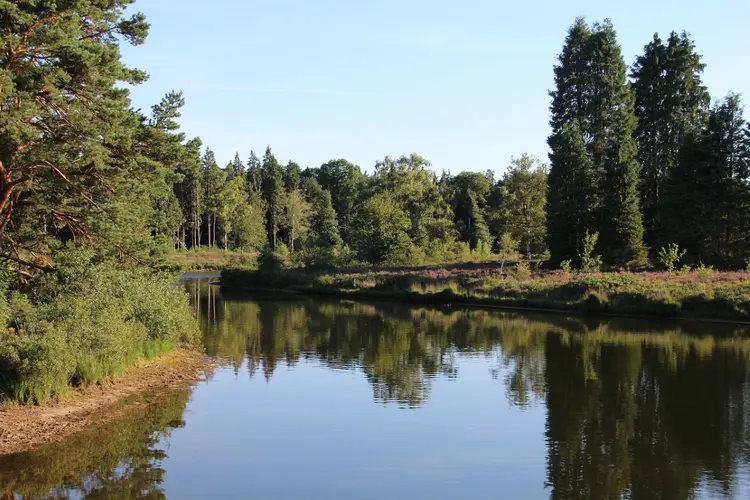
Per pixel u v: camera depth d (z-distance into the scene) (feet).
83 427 44.57
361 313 125.80
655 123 179.63
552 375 66.28
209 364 70.74
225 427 47.01
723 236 149.28
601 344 85.92
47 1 50.42
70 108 53.31
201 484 35.68
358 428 47.32
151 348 66.13
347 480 36.78
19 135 49.47
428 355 78.48
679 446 43.01
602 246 160.15
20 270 61.36
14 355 45.24
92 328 53.47
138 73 62.23
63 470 36.86
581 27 197.98
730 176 147.43
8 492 33.40
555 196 165.68
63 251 58.90
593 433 46.26
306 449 42.34
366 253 209.26
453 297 142.82
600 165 179.52
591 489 35.65
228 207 332.19
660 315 112.47
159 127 66.18
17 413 44.50
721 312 107.65
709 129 150.92
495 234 297.74
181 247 331.98
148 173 64.34
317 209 354.13
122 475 36.58
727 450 42.22
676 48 175.63
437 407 53.62
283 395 57.41
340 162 441.27
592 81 188.44
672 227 153.17
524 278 144.46
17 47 49.55
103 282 58.65
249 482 36.19
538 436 45.52
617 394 57.88
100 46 53.57
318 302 150.00
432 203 255.50
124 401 52.21
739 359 74.08
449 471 38.52
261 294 173.88
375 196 217.97
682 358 75.05
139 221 79.66
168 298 73.10
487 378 64.95
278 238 393.29
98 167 53.47
